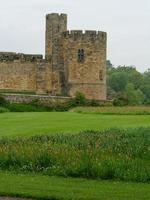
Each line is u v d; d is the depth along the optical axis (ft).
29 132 166.30
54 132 163.32
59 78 363.97
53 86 364.58
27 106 326.24
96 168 104.68
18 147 123.13
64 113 270.87
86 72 355.97
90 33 355.77
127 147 124.88
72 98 338.54
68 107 332.80
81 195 88.63
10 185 95.55
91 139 135.85
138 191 91.97
